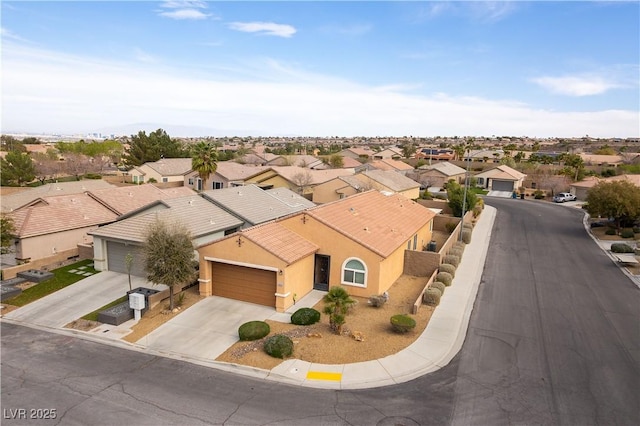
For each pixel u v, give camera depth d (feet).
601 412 44.93
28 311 69.46
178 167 232.32
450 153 428.15
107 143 337.31
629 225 143.13
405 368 52.95
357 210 94.94
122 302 72.69
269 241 72.74
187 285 80.02
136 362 53.98
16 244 92.17
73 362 53.83
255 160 302.86
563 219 168.35
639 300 79.71
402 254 91.81
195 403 45.27
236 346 57.93
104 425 41.47
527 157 394.93
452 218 141.69
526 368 53.72
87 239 105.29
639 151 430.20
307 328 63.16
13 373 50.98
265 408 44.52
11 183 195.83
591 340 62.28
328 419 42.80
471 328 65.36
